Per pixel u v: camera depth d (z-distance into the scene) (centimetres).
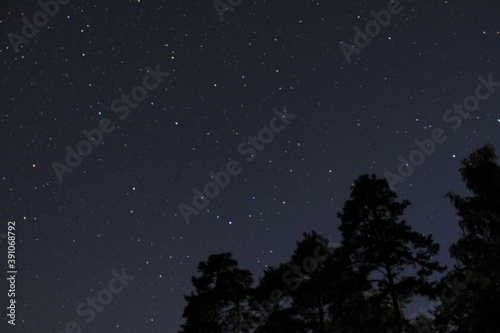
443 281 1606
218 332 2289
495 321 1323
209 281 2456
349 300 1853
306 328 2147
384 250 1789
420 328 1703
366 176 2027
